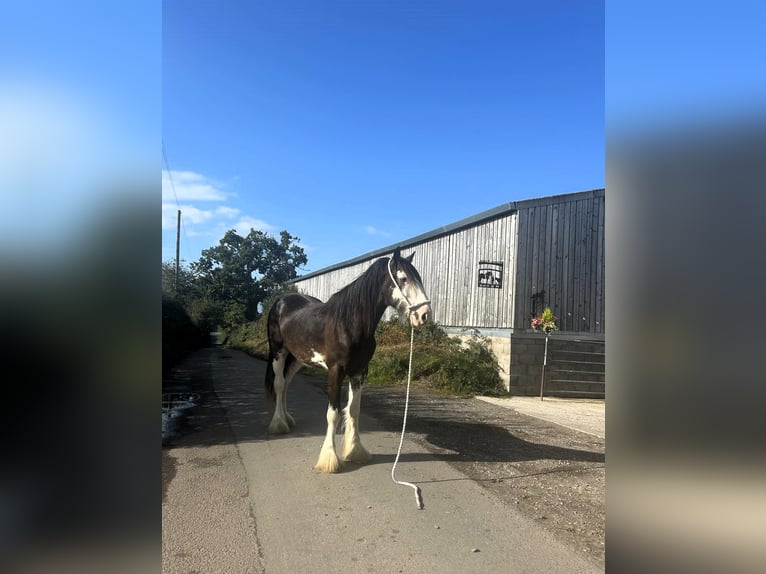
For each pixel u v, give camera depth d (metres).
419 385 9.74
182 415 6.60
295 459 4.52
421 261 13.78
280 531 3.03
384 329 13.74
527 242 10.15
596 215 10.66
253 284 38.75
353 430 4.50
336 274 21.97
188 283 27.06
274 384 5.70
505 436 5.76
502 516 3.31
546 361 9.64
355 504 3.47
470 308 11.43
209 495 3.59
